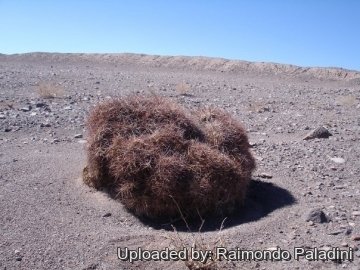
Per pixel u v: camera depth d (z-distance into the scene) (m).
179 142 1.25
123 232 1.13
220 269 0.97
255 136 2.27
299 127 2.53
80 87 3.90
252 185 1.48
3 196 1.30
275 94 4.13
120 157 1.23
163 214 1.22
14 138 2.05
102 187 1.34
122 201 1.26
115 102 1.37
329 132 2.27
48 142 1.98
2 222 1.15
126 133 1.29
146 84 4.37
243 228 1.16
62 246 1.05
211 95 3.84
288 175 1.60
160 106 1.36
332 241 1.10
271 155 1.85
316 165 1.73
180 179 1.19
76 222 1.17
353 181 1.57
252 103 3.41
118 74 5.44
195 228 1.18
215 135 1.35
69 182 1.42
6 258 0.99
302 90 4.60
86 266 0.98
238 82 5.16
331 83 5.64
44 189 1.36
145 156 1.21
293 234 1.13
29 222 1.15
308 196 1.40
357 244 1.08
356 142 2.15
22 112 2.61
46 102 3.01
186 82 4.78
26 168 1.55
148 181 1.19
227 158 1.26
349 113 3.15
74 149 1.87
